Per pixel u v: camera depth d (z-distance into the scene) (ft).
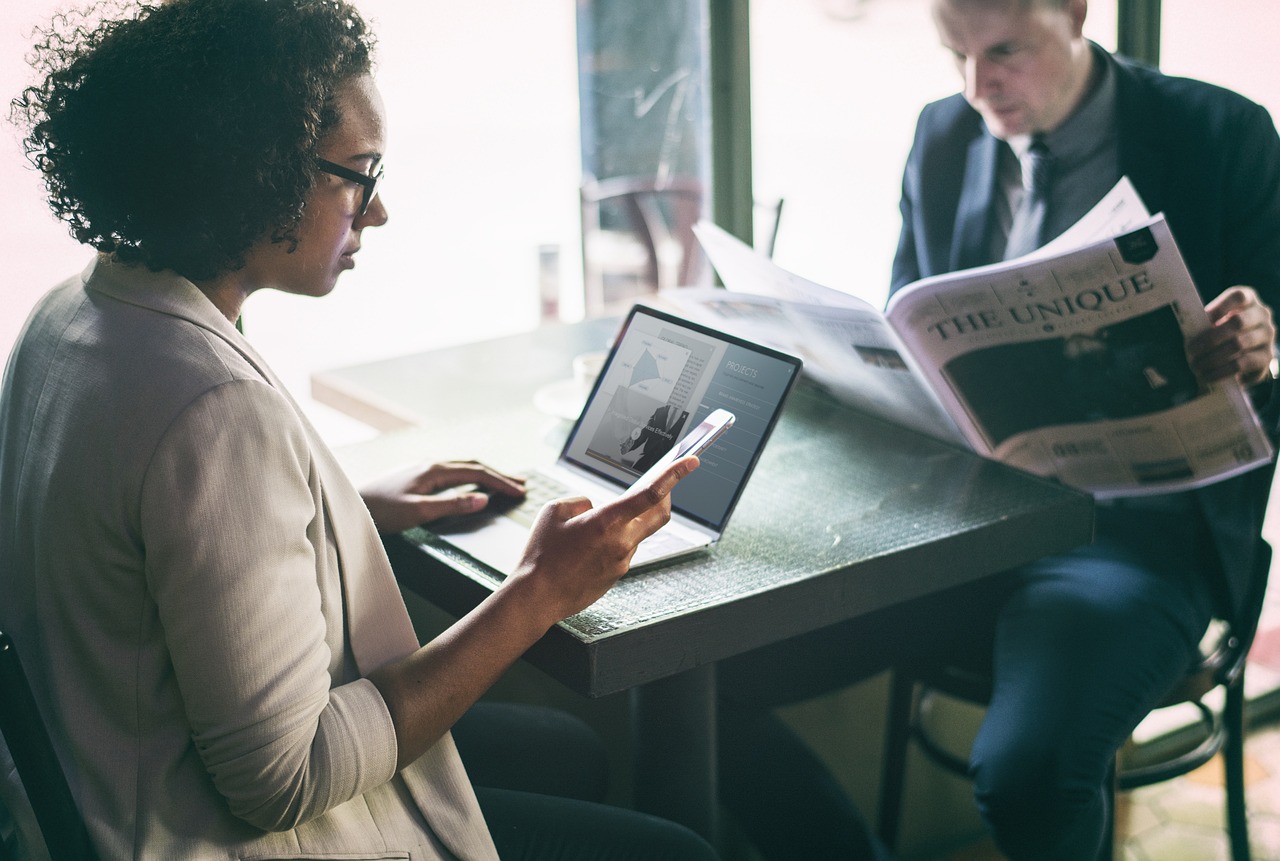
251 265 2.97
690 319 4.36
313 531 2.79
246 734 2.49
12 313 4.70
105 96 2.65
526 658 3.19
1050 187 5.60
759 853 4.91
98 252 2.98
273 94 2.69
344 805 2.87
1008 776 3.97
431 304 13.34
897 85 8.79
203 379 2.53
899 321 4.14
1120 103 5.40
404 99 18.44
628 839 3.39
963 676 4.66
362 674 3.00
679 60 9.48
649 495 3.06
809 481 4.16
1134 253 3.73
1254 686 7.39
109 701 2.69
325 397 5.92
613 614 3.10
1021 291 3.90
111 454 2.52
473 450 4.54
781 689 4.74
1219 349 3.96
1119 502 5.11
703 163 6.48
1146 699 4.20
